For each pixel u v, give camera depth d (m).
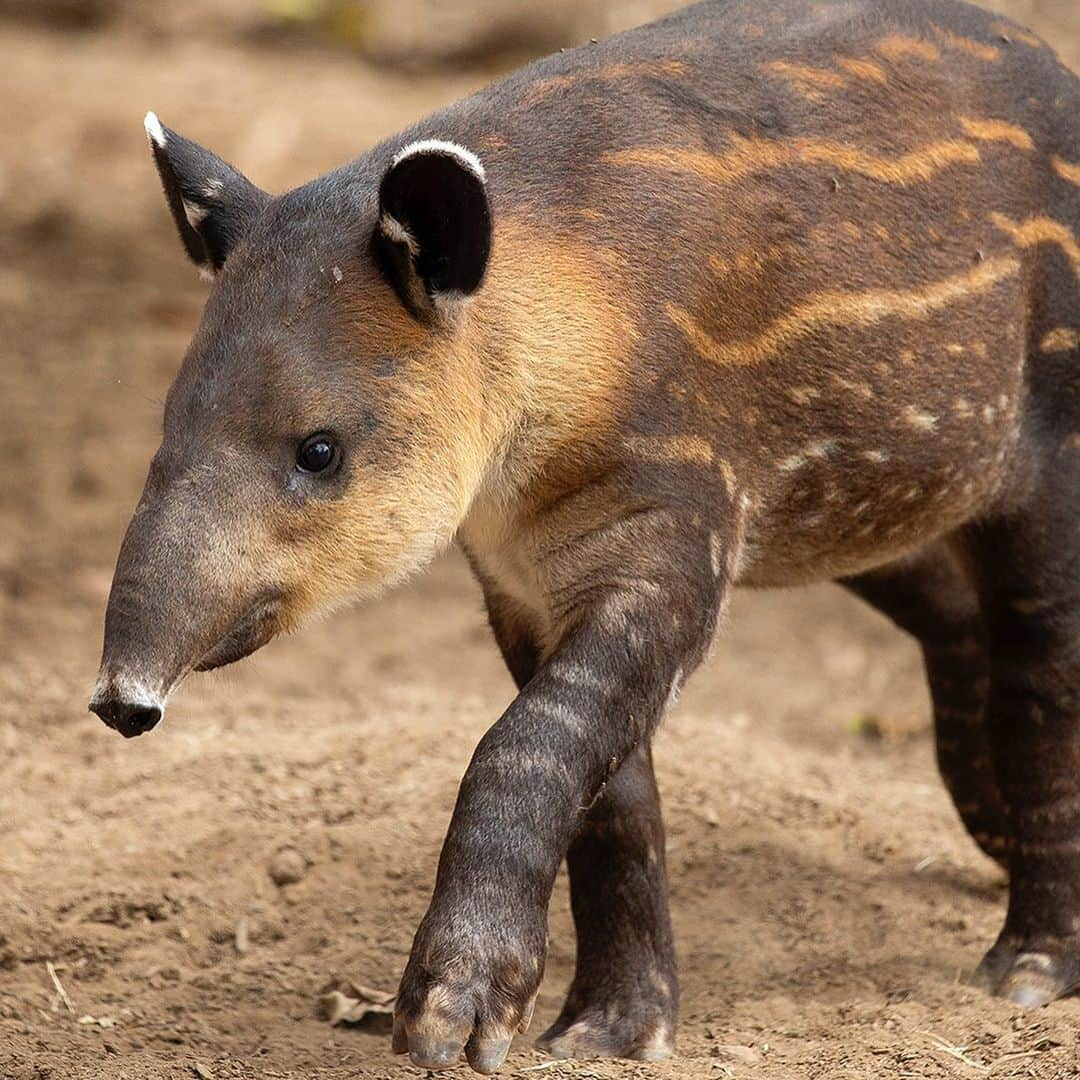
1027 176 8.87
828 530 8.68
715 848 11.11
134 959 9.76
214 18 27.81
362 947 9.93
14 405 17.27
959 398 8.66
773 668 15.46
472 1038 7.12
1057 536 9.05
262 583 7.41
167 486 7.34
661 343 7.86
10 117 23.31
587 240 7.88
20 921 9.90
